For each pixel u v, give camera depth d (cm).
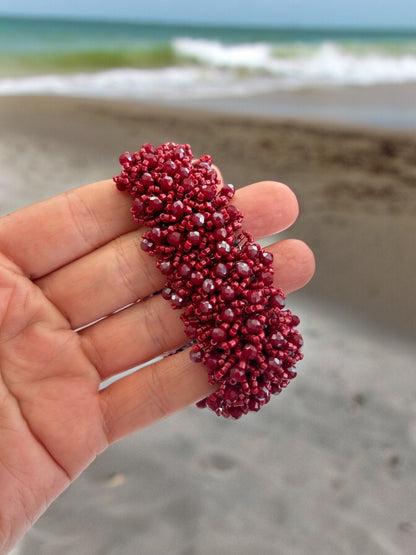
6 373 13
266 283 12
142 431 19
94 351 13
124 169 13
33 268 13
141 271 13
